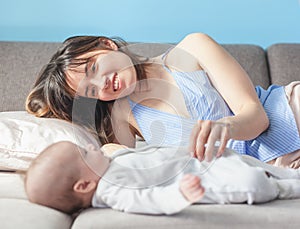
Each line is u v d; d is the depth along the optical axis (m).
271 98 1.52
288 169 1.29
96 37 1.50
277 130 1.41
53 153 1.18
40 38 2.46
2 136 1.52
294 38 2.51
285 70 2.08
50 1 2.44
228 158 1.18
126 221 1.02
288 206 1.11
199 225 1.02
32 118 1.61
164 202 1.03
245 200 1.13
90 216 1.06
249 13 2.49
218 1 2.48
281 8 2.49
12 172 1.54
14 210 1.09
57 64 1.51
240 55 2.13
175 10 2.48
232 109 1.43
